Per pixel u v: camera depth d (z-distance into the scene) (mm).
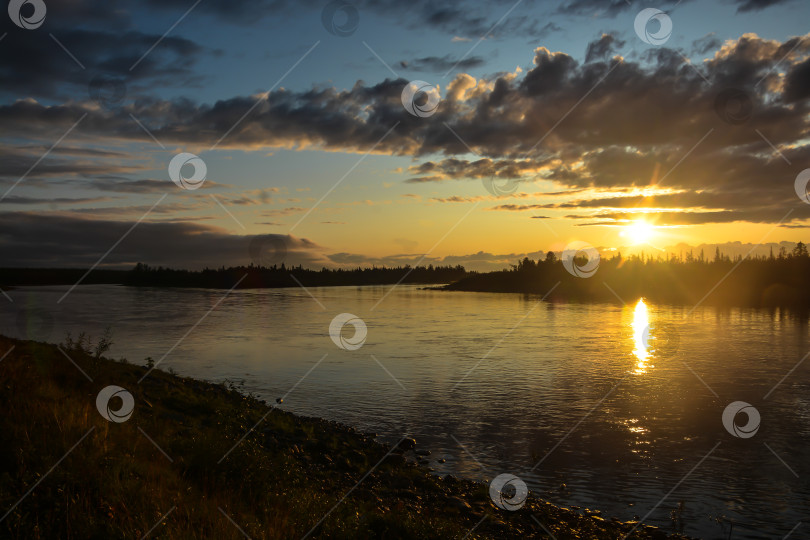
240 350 48906
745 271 185875
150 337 57812
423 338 62188
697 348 53438
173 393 18453
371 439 21281
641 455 20031
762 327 76062
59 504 6641
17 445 7941
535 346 55062
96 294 177000
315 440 17719
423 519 10375
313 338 59438
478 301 151750
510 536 12180
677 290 170500
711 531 13945
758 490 16641
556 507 14883
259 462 10867
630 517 14711
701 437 22594
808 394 31812
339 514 9531
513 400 29609
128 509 7137
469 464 18844
